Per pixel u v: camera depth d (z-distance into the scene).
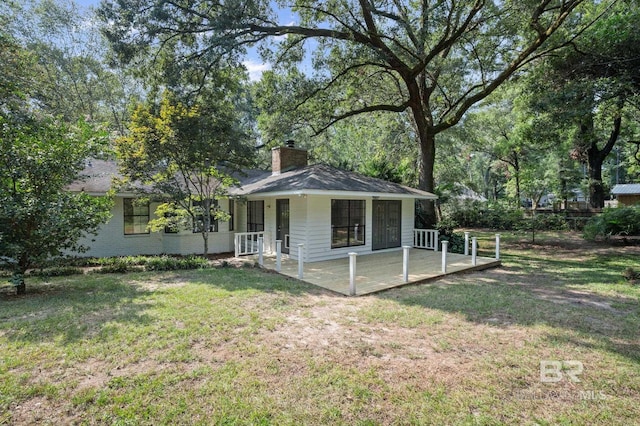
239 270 8.41
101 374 3.15
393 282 7.07
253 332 4.22
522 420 2.63
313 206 9.70
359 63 11.74
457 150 22.89
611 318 4.92
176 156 8.87
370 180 11.93
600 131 17.94
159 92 12.33
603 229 13.64
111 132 11.46
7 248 5.59
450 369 3.39
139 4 9.78
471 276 8.23
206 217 9.98
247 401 2.80
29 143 5.98
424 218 13.88
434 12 10.13
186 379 3.10
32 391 2.84
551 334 4.31
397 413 2.69
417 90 12.85
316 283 7.00
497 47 12.38
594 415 2.70
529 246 14.06
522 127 16.67
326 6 10.68
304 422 2.57
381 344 3.96
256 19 10.82
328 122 13.84
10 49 10.67
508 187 25.02
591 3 13.04
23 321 4.43
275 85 12.52
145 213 11.23
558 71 12.16
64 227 5.87
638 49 10.54
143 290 6.15
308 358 3.56
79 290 6.18
